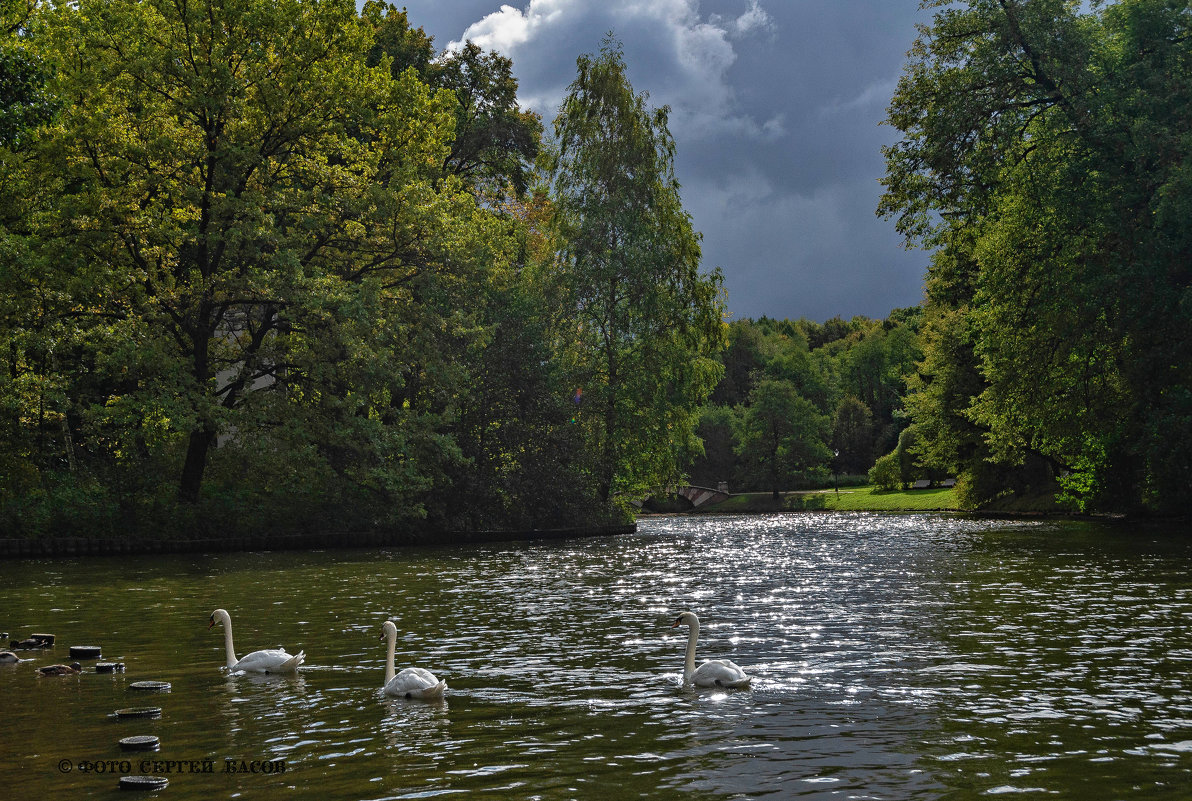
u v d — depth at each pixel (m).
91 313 36.66
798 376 143.38
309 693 11.76
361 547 41.12
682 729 9.84
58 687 12.29
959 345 67.44
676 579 26.14
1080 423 44.72
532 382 48.16
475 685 12.16
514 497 48.44
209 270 39.25
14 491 36.19
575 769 8.45
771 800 7.57
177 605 20.83
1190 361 40.91
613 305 50.84
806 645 14.94
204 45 37.94
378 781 8.14
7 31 35.47
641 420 51.84
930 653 14.09
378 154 43.66
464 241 44.62
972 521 58.12
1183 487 44.44
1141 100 40.00
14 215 35.31
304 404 40.41
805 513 92.12
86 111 36.38
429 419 42.22
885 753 8.90
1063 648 14.31
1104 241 41.50
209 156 37.50
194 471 39.72
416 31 64.00
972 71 42.75
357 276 44.25
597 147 50.62
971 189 43.75
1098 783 7.95
